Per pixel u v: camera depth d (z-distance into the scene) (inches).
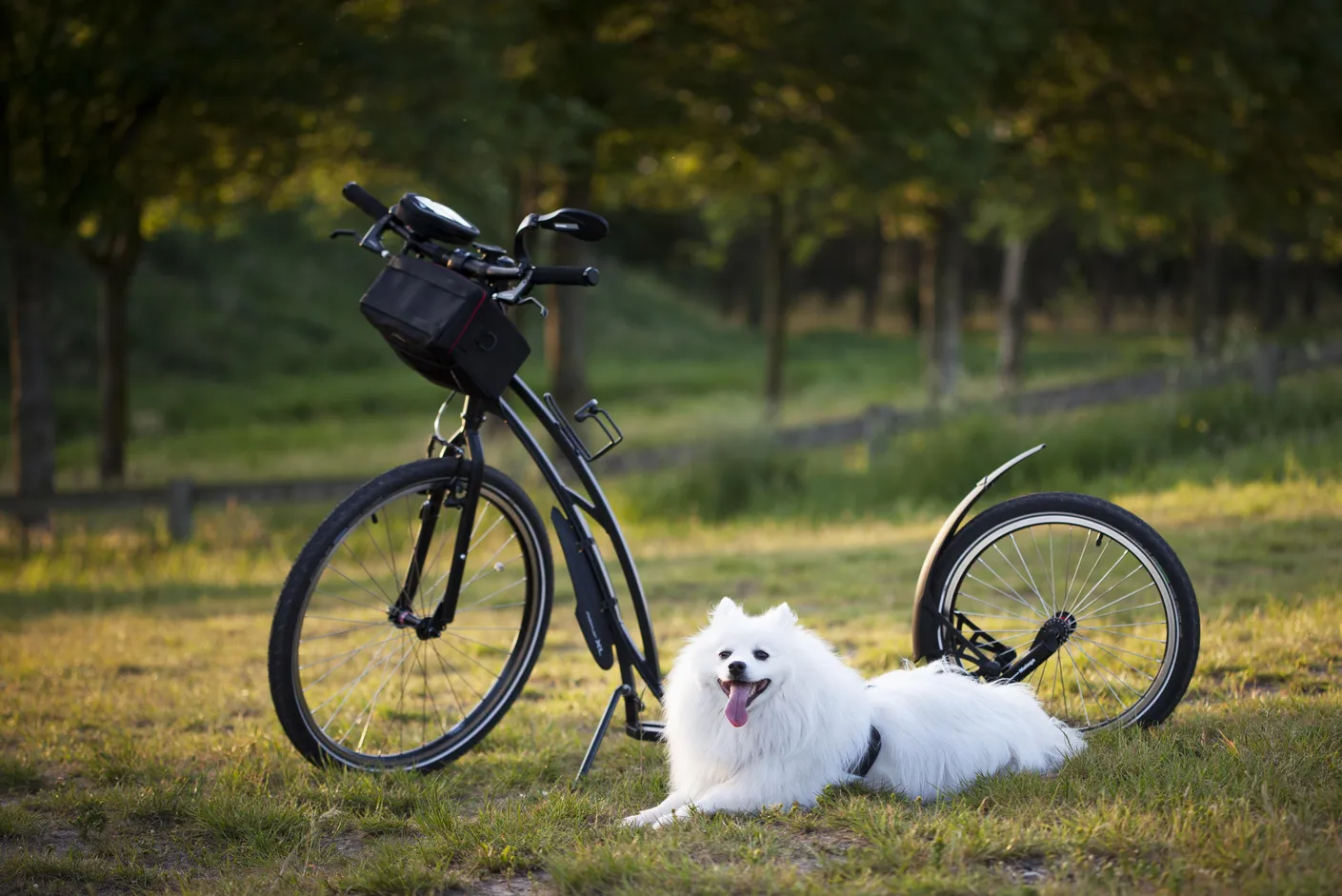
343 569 380.8
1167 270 2123.5
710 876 100.0
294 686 139.5
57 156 446.9
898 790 122.6
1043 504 145.2
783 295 952.3
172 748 159.9
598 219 139.9
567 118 484.1
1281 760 121.3
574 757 154.0
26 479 518.3
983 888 95.0
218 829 124.0
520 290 140.2
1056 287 2055.9
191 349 1387.8
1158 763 124.3
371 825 125.4
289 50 434.6
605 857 105.3
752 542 417.7
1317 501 345.4
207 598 360.5
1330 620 198.2
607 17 534.9
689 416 1134.4
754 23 521.7
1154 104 653.9
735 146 592.7
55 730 176.1
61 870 114.1
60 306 1348.4
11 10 435.2
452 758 151.2
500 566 154.7
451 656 235.1
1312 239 865.5
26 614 339.6
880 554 347.9
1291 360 546.9
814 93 550.9
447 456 147.3
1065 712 155.3
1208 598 228.1
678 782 127.1
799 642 121.6
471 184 484.1
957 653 146.1
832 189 759.7
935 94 523.8
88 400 1182.3
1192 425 495.8
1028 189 735.1
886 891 95.6
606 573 150.6
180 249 1574.8
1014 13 544.4
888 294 2397.9
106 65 416.2
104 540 496.1
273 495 524.7
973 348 1659.7
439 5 459.8
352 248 1784.0
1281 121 645.9
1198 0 585.0
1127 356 1273.4
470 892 105.5
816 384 1419.8
